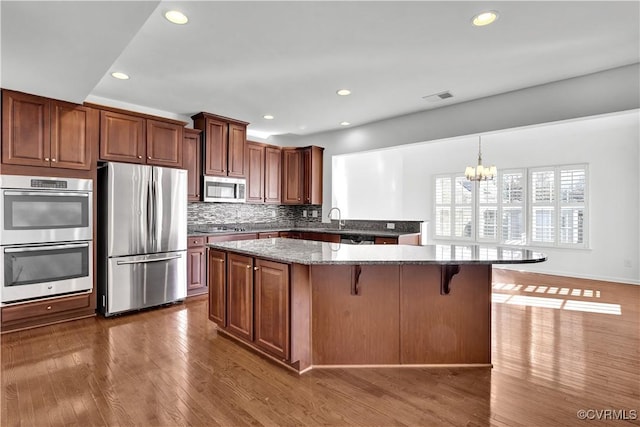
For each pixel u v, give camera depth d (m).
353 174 6.74
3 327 2.97
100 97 3.94
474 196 6.84
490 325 2.47
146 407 1.93
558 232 5.91
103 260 3.54
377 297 2.49
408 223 5.20
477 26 2.44
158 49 2.77
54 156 3.18
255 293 2.63
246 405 1.96
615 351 2.69
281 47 2.74
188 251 4.24
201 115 4.56
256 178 5.41
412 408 1.94
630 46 2.74
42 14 1.80
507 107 3.79
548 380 2.25
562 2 2.16
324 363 2.48
